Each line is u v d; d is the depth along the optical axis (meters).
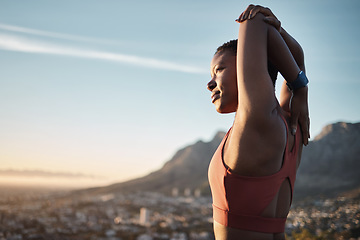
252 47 0.97
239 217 0.98
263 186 0.95
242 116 0.95
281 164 0.99
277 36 1.03
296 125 1.10
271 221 0.98
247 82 0.95
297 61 1.28
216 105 1.11
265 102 0.93
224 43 1.14
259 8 1.02
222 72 1.09
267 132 0.94
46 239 70.88
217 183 1.04
